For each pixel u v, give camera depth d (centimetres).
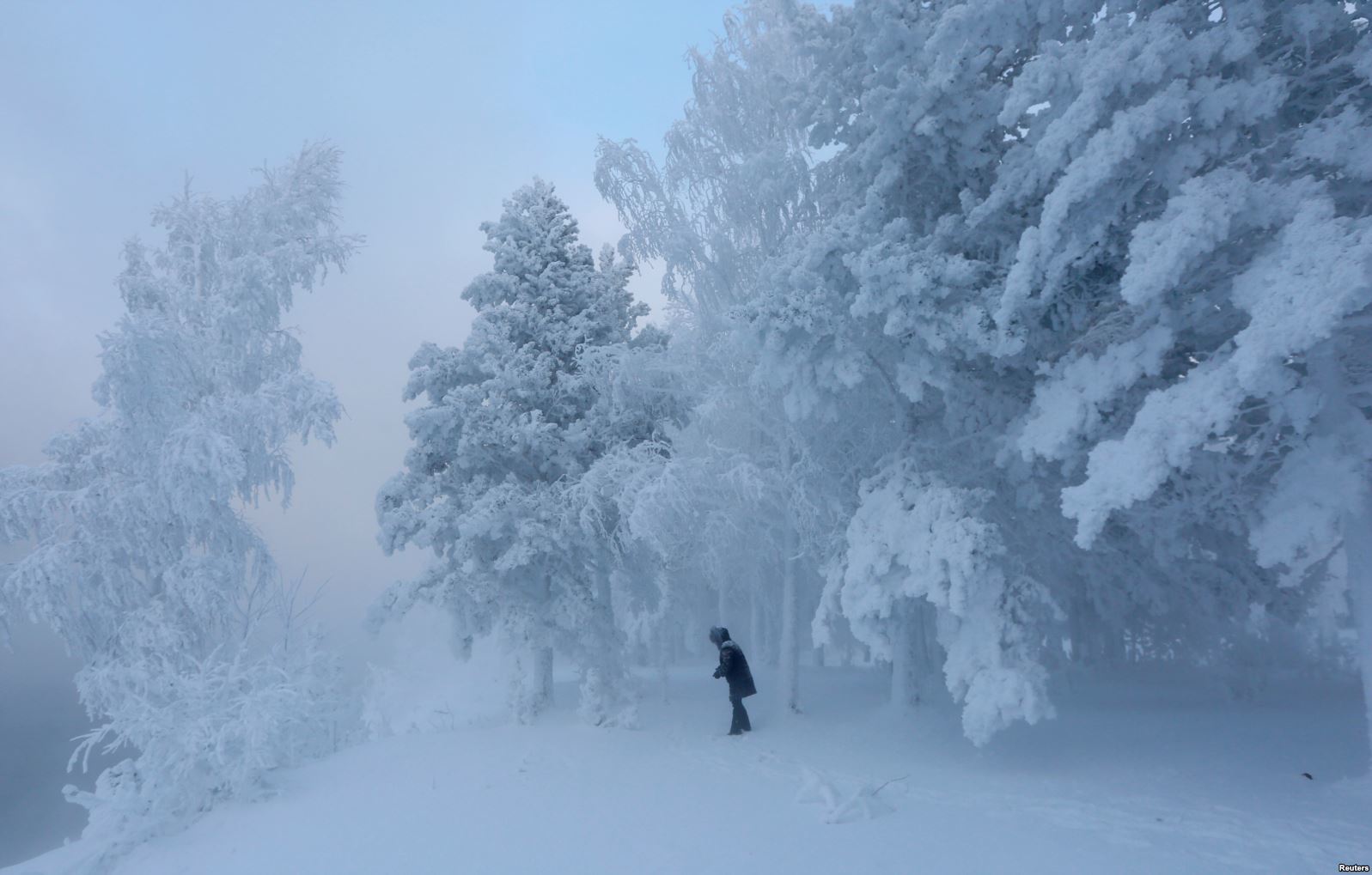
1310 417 868
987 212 1170
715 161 1598
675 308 1781
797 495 1443
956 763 1122
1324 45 991
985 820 833
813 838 796
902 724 1326
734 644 1398
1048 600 1085
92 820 1100
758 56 1619
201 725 1152
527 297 1738
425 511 1596
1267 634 1706
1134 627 1942
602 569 1703
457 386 1719
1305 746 1105
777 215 1567
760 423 1538
